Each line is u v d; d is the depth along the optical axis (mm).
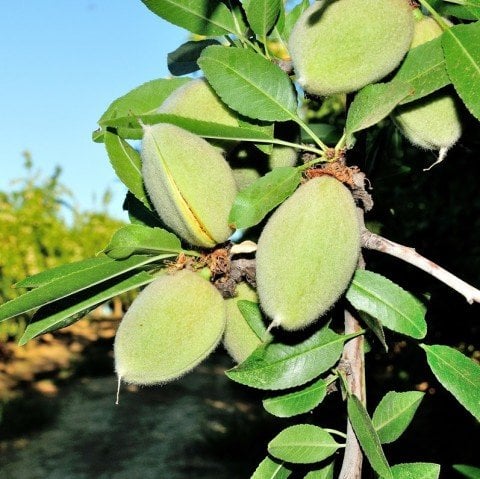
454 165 465
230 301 224
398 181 322
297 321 188
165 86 242
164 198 205
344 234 190
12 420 1214
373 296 211
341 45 201
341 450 249
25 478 1022
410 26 207
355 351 215
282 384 207
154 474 1026
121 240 203
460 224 479
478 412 203
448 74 195
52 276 198
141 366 201
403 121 219
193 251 217
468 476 237
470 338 400
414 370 510
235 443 1081
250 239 256
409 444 548
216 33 243
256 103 216
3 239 1686
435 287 322
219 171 206
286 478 225
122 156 226
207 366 1731
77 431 1218
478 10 209
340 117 542
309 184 201
